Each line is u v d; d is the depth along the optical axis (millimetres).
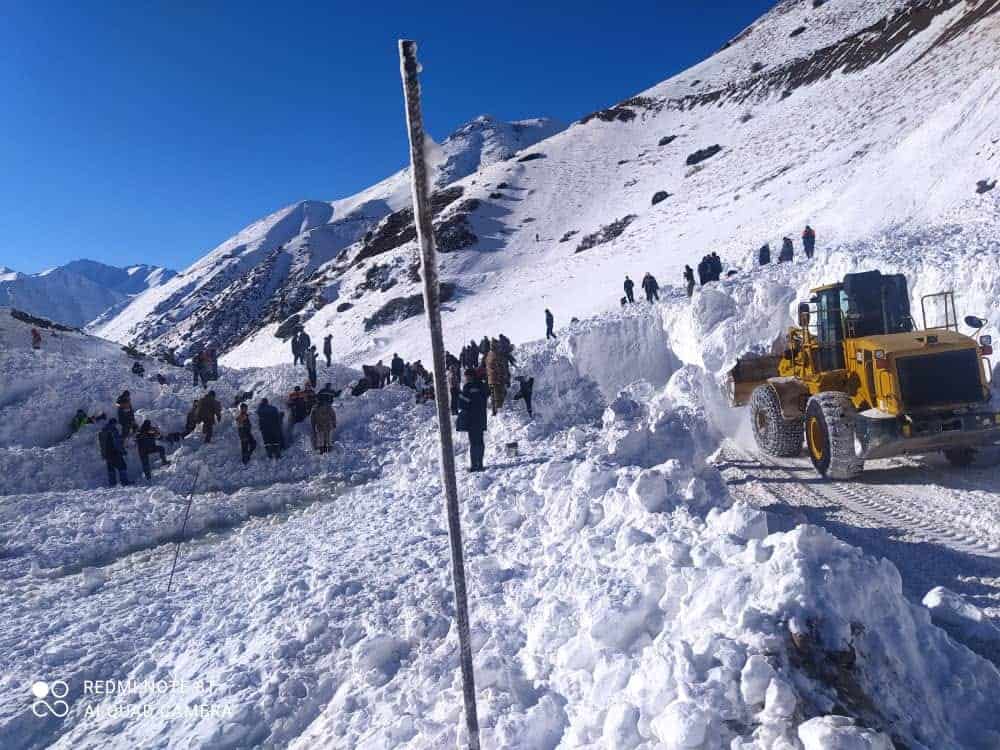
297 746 4078
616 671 3410
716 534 4543
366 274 75438
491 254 72250
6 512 11656
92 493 12984
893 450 7258
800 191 45938
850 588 3188
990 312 9570
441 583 5660
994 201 20406
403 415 16969
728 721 2797
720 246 40406
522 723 3338
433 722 3617
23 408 16750
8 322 25297
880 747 2562
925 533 5684
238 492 13172
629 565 4574
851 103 66375
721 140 82562
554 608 4289
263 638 5430
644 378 16781
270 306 107688
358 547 7379
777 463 8938
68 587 8305
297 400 16641
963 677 3125
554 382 17016
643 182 81250
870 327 8383
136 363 22219
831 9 116312
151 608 6969
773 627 3090
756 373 10656
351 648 4992
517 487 8438
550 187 88938
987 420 7016
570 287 48438
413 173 2461
